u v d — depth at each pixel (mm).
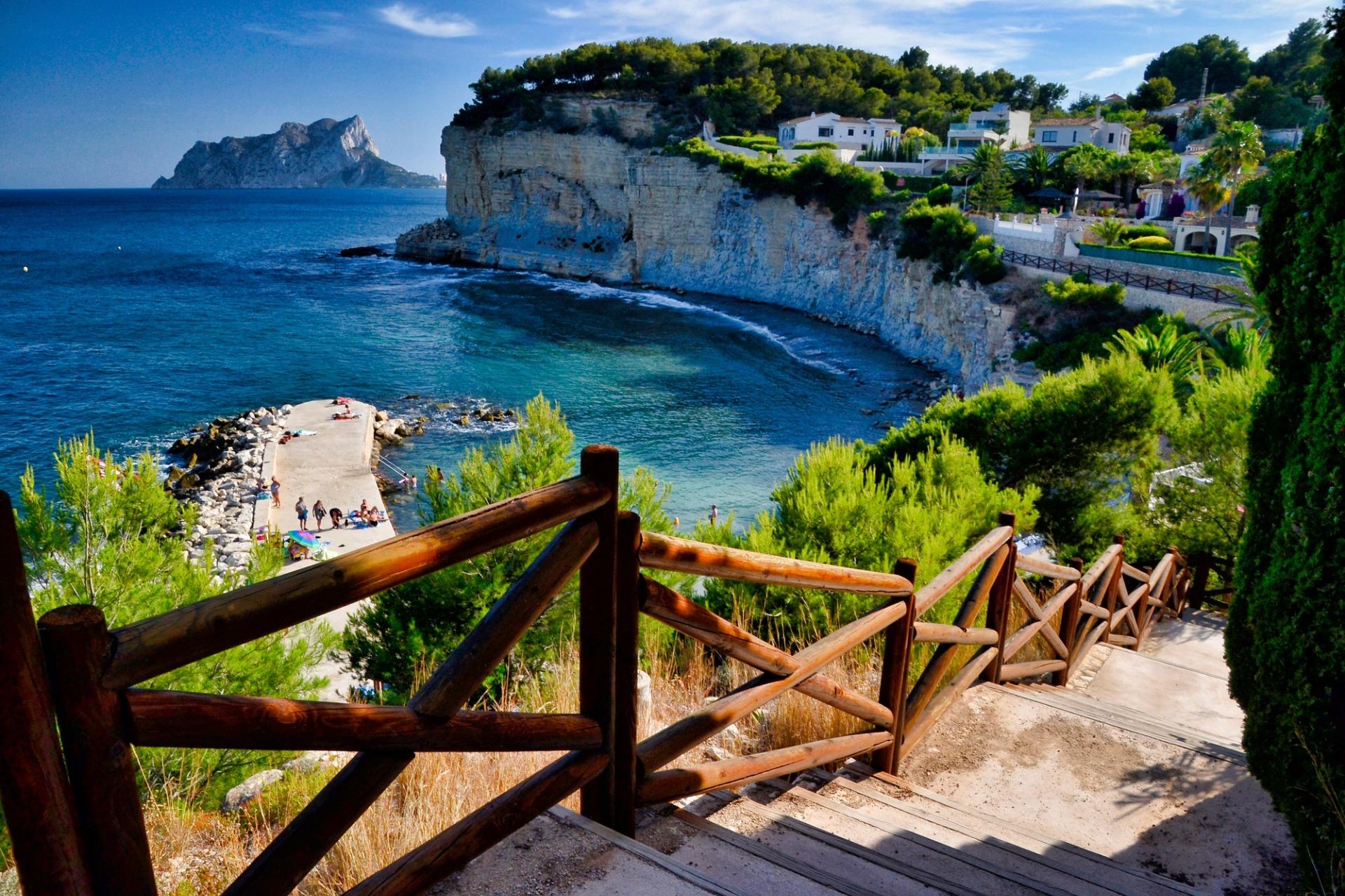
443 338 60938
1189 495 12945
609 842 2398
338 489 34281
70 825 1224
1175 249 51250
